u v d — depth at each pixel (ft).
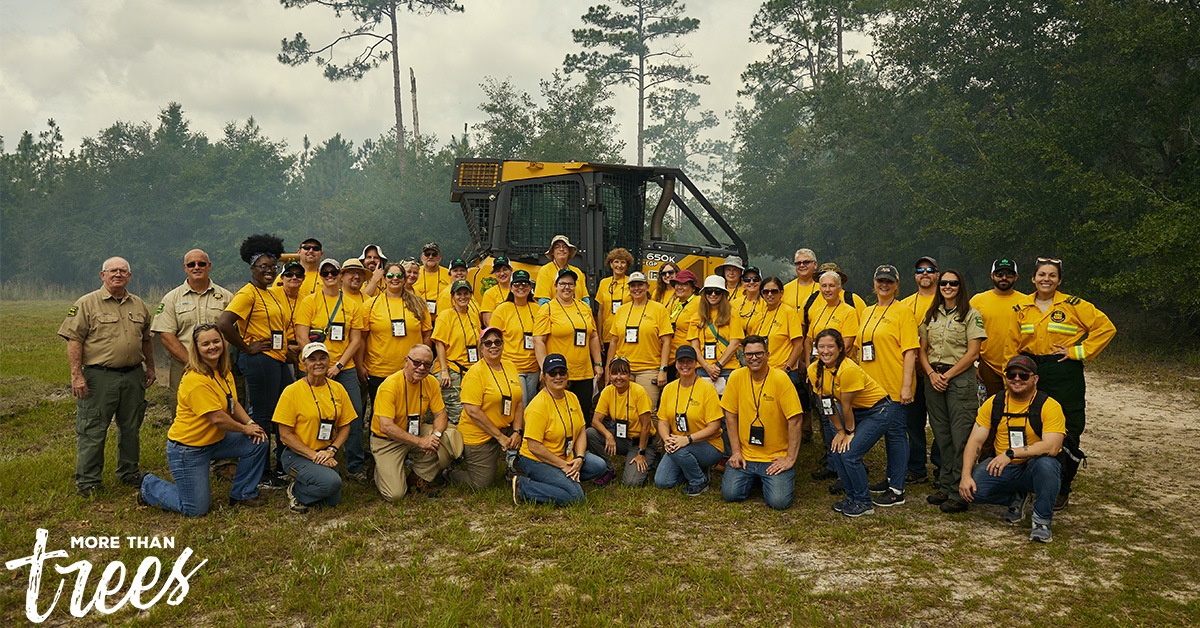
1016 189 55.11
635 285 23.04
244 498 18.89
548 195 31.76
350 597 13.33
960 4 66.95
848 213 81.82
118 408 19.75
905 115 77.87
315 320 21.52
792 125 106.73
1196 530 16.80
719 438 20.38
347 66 133.08
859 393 17.85
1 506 18.10
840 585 13.78
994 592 13.44
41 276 166.81
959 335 18.62
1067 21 60.85
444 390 22.90
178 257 161.99
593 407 23.59
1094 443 25.45
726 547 15.76
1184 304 45.06
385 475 19.33
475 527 17.31
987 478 17.19
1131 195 47.21
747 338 18.62
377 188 121.49
